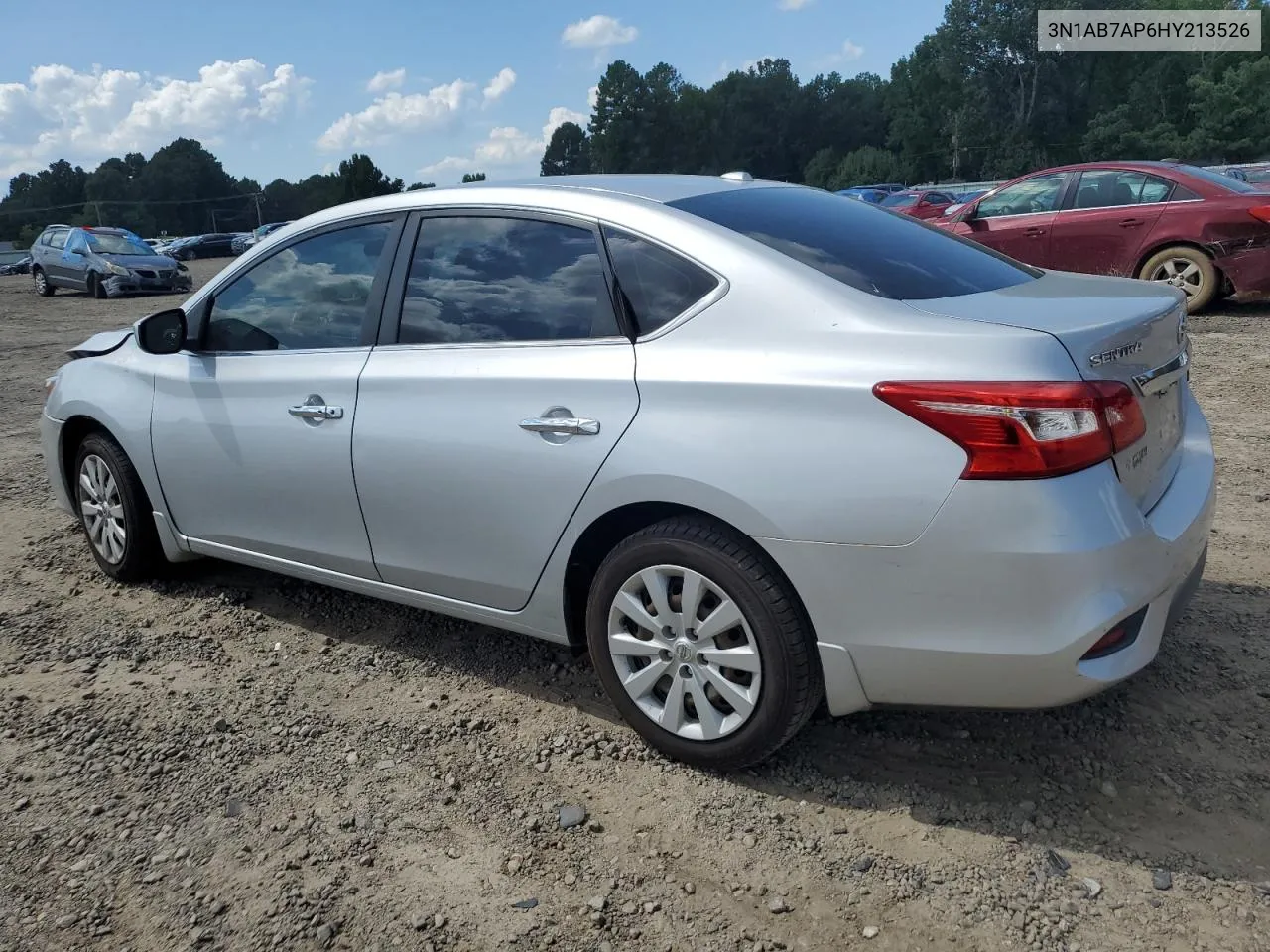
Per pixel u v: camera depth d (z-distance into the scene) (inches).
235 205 5703.7
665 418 111.0
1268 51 2861.7
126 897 102.2
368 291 141.3
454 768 122.6
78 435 189.2
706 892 100.3
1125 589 97.9
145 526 176.4
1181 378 122.7
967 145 3196.4
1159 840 104.8
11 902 102.0
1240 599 156.3
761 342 108.3
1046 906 96.2
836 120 4507.9
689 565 112.4
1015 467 94.8
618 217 122.0
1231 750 119.0
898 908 97.0
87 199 5383.9
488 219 132.5
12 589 183.3
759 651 109.9
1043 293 118.3
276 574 186.1
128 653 156.3
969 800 112.3
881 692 105.7
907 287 113.7
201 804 116.8
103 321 631.8
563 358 120.4
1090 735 123.1
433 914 98.4
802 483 102.9
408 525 135.6
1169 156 2817.4
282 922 98.0
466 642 156.2
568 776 120.0
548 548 122.7
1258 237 375.9
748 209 127.2
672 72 4340.6
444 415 128.6
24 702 141.4
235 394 153.0
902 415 98.7
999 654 98.0
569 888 101.7
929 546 98.2
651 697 121.4
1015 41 3004.4
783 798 114.2
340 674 147.6
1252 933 92.0
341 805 115.8
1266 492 203.8
